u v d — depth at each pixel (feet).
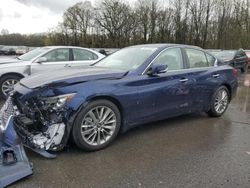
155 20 181.06
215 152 13.79
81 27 205.26
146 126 17.40
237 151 13.97
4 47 120.37
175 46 17.52
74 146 13.74
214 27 164.25
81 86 12.84
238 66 57.82
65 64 27.73
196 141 15.20
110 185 10.68
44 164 12.01
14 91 13.46
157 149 14.01
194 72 17.66
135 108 14.65
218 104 19.76
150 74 15.24
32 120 12.69
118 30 190.49
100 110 13.51
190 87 17.28
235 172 11.82
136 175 11.43
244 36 152.35
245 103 25.54
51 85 12.48
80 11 204.54
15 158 10.91
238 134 16.48
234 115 20.81
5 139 11.59
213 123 18.51
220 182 11.02
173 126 17.60
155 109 15.61
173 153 13.58
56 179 10.92
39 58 26.73
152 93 15.17
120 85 13.93
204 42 167.32
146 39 184.85
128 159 12.82
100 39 198.08
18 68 25.44
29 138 12.37
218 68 19.61
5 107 13.66
